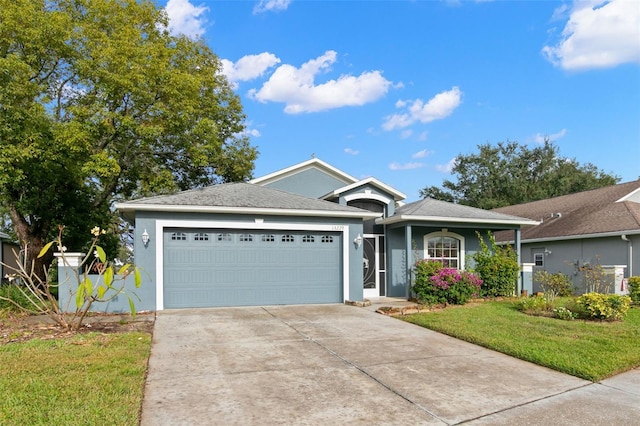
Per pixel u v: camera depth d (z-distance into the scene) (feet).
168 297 37.91
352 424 14.20
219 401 15.96
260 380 18.47
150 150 54.49
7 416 13.75
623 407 16.10
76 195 53.21
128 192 61.00
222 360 21.36
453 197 145.79
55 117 47.44
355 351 23.57
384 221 47.83
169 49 48.14
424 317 33.35
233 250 39.83
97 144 45.91
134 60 43.24
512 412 15.46
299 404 15.83
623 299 33.71
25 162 38.14
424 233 50.83
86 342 23.97
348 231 43.09
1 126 35.65
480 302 42.80
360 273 43.11
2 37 37.73
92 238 58.03
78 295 27.30
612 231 52.80
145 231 37.24
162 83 44.73
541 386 18.35
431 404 16.07
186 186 68.33
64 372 18.48
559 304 38.45
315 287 42.16
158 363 20.68
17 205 48.32
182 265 38.40
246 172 70.79
